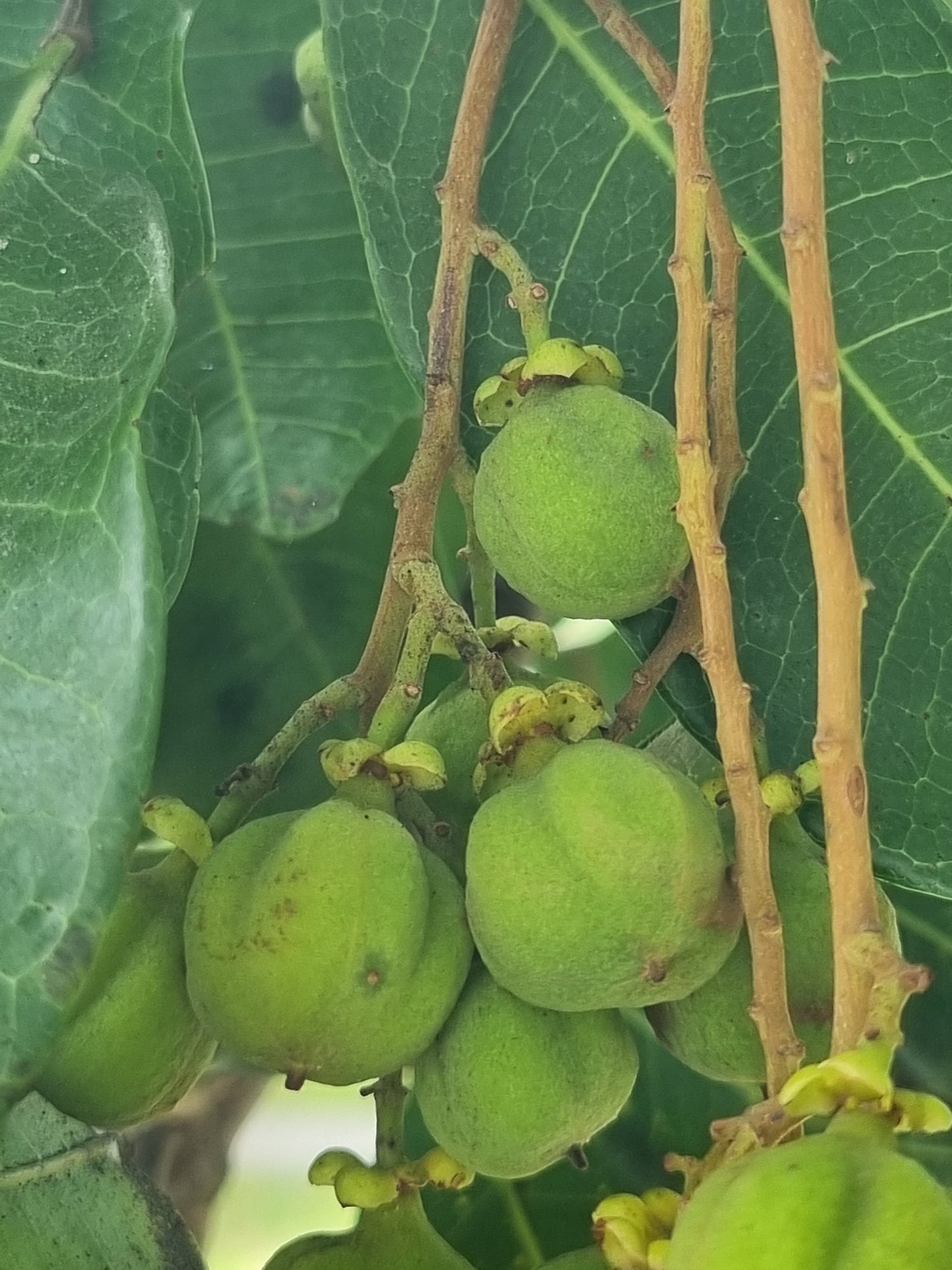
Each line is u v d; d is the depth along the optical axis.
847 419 0.13
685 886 0.10
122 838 0.09
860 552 0.13
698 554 0.10
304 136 0.19
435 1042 0.11
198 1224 0.19
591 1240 0.16
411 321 0.13
